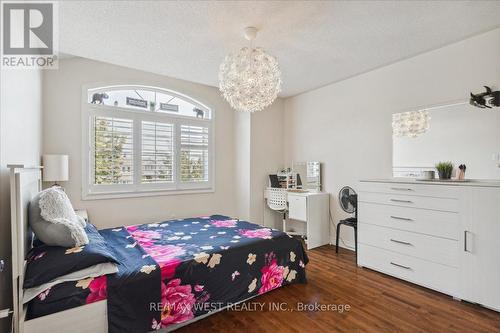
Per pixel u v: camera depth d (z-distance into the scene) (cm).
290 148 457
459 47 255
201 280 188
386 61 303
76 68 311
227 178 446
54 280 143
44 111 290
